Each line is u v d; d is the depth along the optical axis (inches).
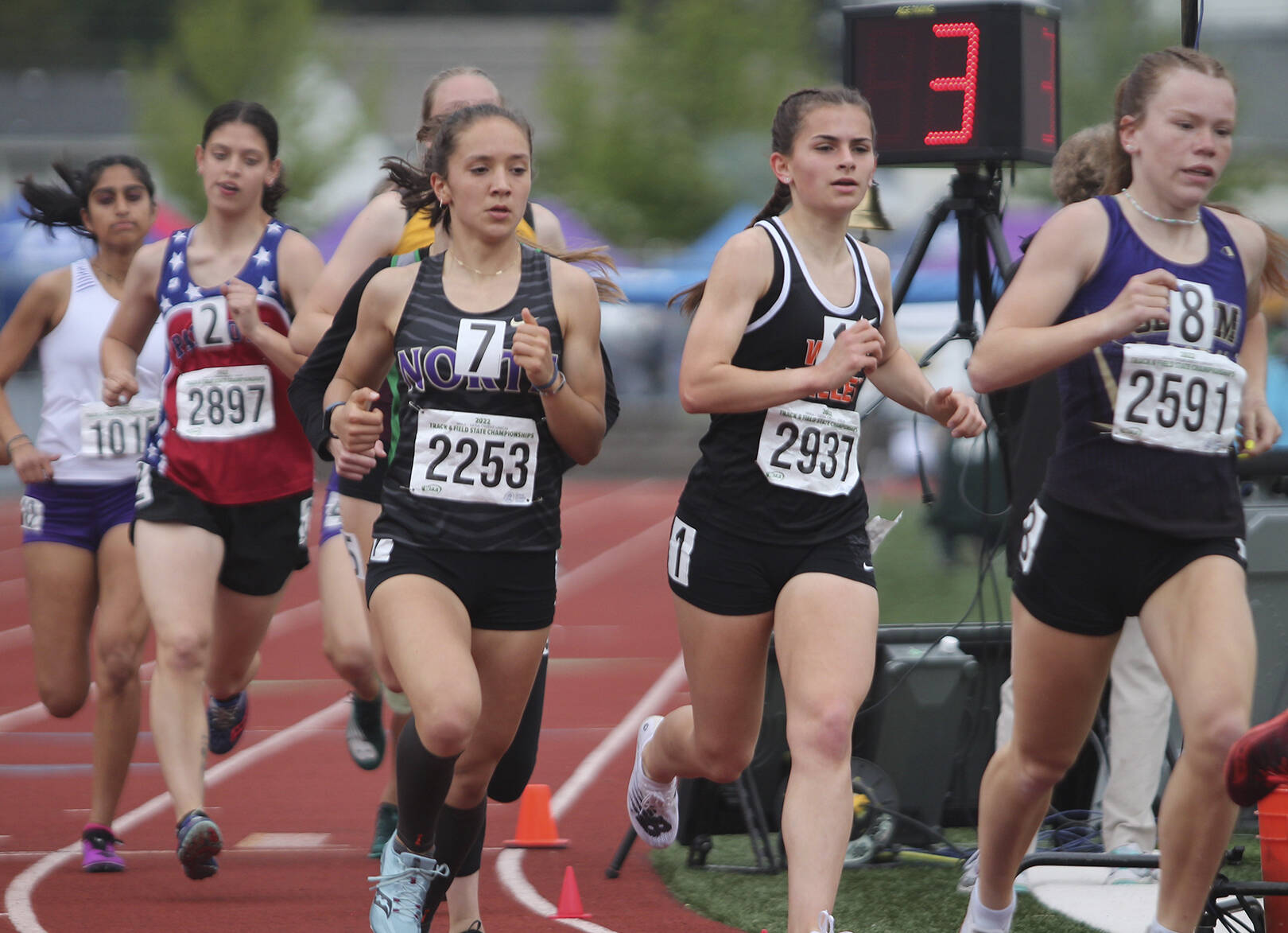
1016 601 603.5
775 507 620.4
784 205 650.8
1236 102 573.0
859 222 917.2
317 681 1646.2
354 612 860.6
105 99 6884.8
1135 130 585.3
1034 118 916.0
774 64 5910.4
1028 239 839.7
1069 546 580.1
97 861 864.9
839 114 618.5
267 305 812.6
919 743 864.3
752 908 770.8
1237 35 5270.7
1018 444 860.6
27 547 901.2
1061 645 586.9
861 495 638.5
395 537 611.8
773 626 637.9
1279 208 4608.8
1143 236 582.6
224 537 813.9
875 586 624.1
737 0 5935.0
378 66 5964.6
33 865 884.0
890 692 863.1
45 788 1133.7
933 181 5334.6
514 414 611.8
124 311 845.8
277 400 812.0
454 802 644.1
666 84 5836.6
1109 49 4751.5
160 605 780.6
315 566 2760.8
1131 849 789.9
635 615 2164.1
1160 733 789.9
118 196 907.4
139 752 1278.3
